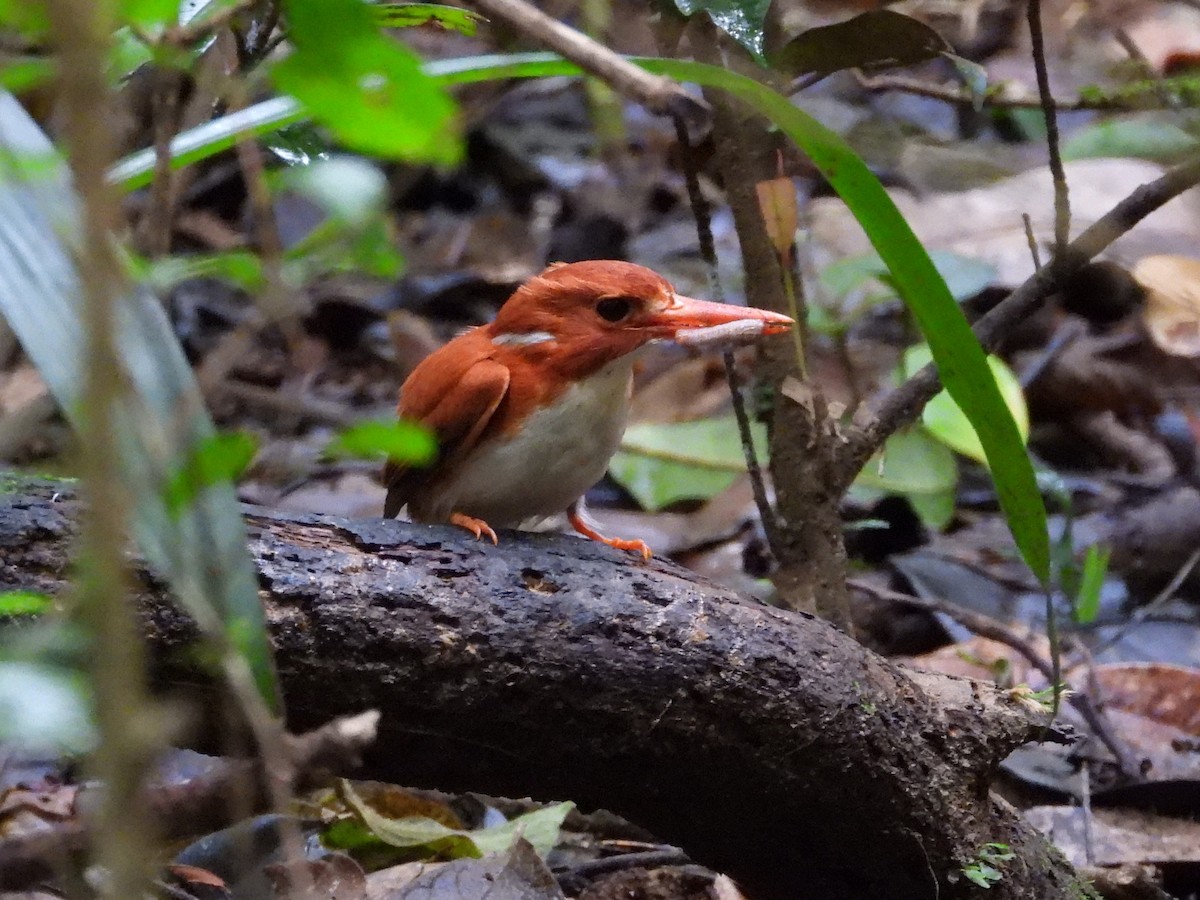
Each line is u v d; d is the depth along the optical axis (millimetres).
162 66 2877
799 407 7113
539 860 5992
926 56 6609
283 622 4820
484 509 6344
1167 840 7375
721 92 6391
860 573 10422
